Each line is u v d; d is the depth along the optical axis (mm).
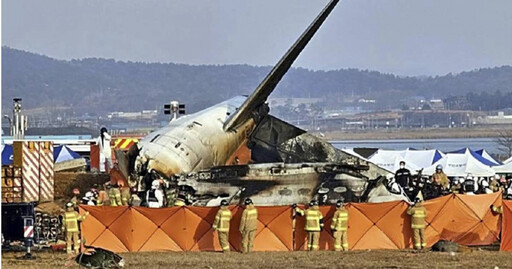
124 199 123750
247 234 108000
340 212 109188
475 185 159250
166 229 109812
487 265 94750
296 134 163125
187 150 132000
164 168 125938
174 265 95438
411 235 111125
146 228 109562
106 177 177750
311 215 109125
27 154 125000
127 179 125750
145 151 126688
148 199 118188
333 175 120688
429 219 112500
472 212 113500
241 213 109500
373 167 137750
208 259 100875
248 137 160000
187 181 120625
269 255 104812
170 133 135750
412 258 100938
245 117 154500
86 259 91312
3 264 96750
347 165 121625
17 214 116438
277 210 110062
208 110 156125
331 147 161500
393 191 124438
